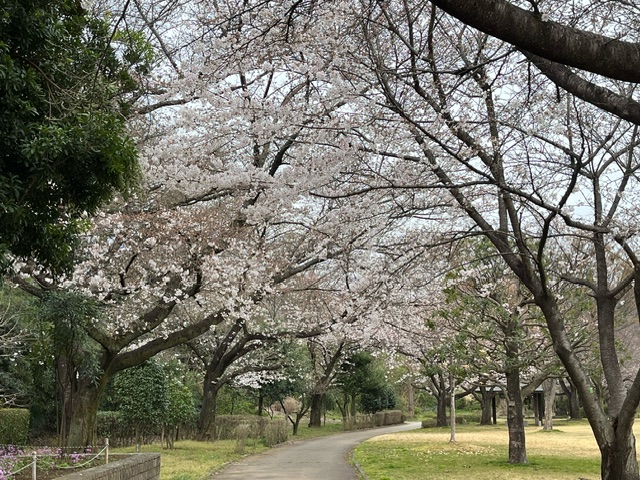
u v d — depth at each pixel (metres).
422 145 7.98
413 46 7.45
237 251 14.32
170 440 22.67
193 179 10.05
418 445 23.55
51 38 7.70
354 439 28.41
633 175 8.91
